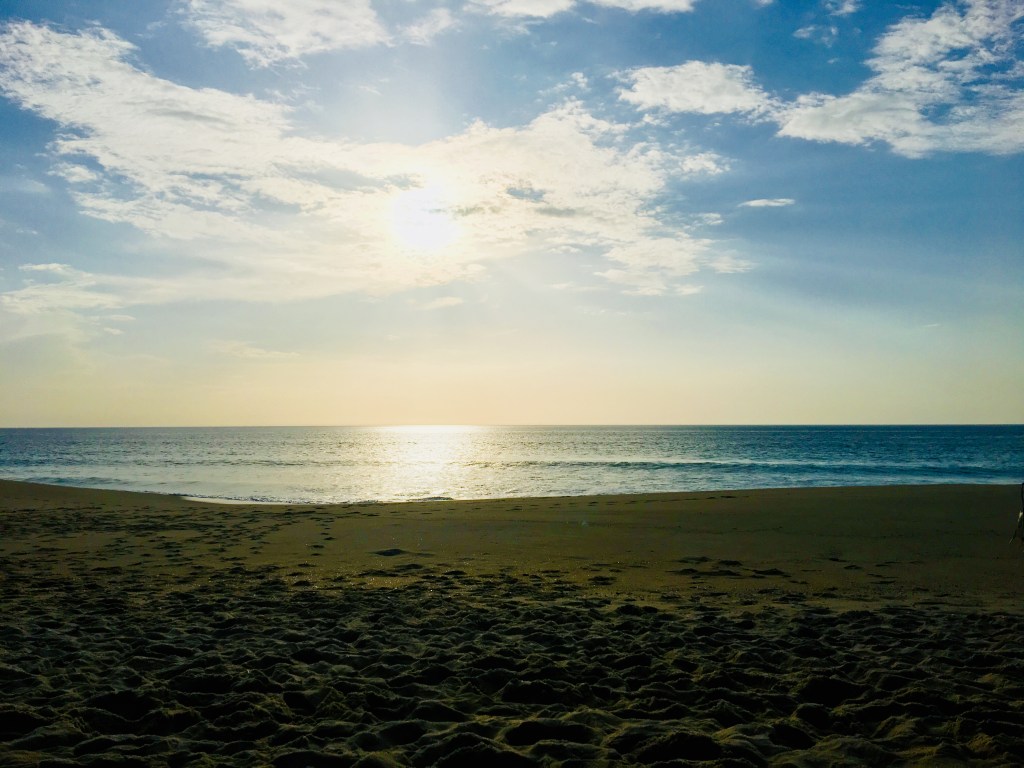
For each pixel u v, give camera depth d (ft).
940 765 11.75
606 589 28.04
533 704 14.97
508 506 59.77
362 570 32.12
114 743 12.48
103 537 42.57
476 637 20.47
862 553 36.19
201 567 32.65
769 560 34.58
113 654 18.35
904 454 189.26
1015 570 31.71
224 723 13.56
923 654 18.66
